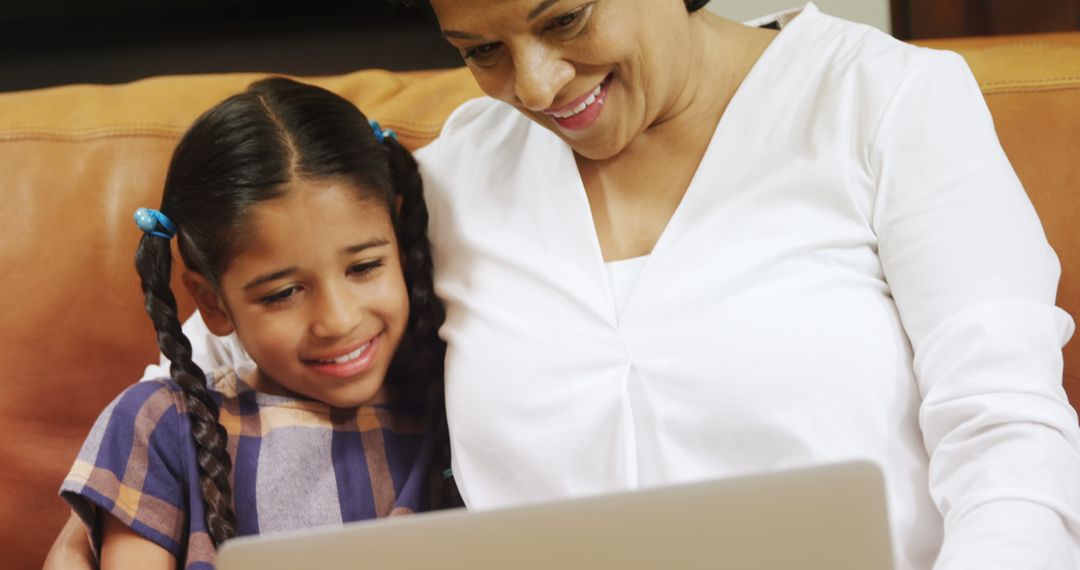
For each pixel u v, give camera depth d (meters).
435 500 1.46
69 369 1.67
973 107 1.29
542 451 1.32
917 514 1.21
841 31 1.36
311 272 1.37
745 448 1.24
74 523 1.47
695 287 1.29
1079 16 2.21
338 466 1.46
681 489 0.80
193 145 1.43
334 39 2.39
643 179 1.37
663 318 1.29
